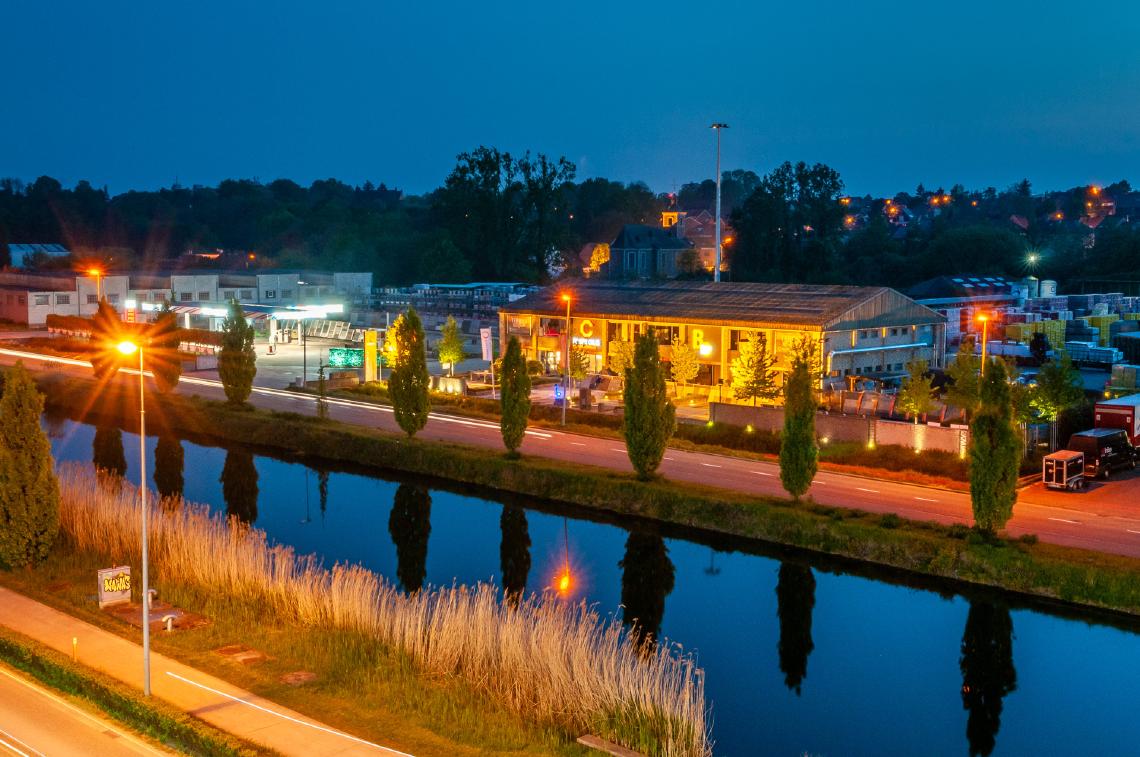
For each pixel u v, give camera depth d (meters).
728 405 68.94
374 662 33.19
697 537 51.50
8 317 135.00
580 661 31.52
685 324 84.19
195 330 116.31
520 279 195.88
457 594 43.28
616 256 195.62
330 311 127.50
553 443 66.88
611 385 84.19
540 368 93.88
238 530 47.06
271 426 72.56
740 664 37.94
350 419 75.75
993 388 45.03
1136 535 46.25
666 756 27.77
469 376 92.12
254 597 38.69
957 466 57.06
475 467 61.06
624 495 54.91
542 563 48.56
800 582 45.69
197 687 30.75
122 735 28.09
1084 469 55.00
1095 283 153.00
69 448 71.19
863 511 50.06
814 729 32.91
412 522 54.81
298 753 26.75
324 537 52.25
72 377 93.94
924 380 66.75
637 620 41.72
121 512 45.72
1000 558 43.56
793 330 78.50
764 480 56.97
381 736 28.05
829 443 63.72
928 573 44.84
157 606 38.00
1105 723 33.47
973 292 128.75
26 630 35.16
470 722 29.09
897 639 40.00
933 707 34.53
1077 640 39.41
